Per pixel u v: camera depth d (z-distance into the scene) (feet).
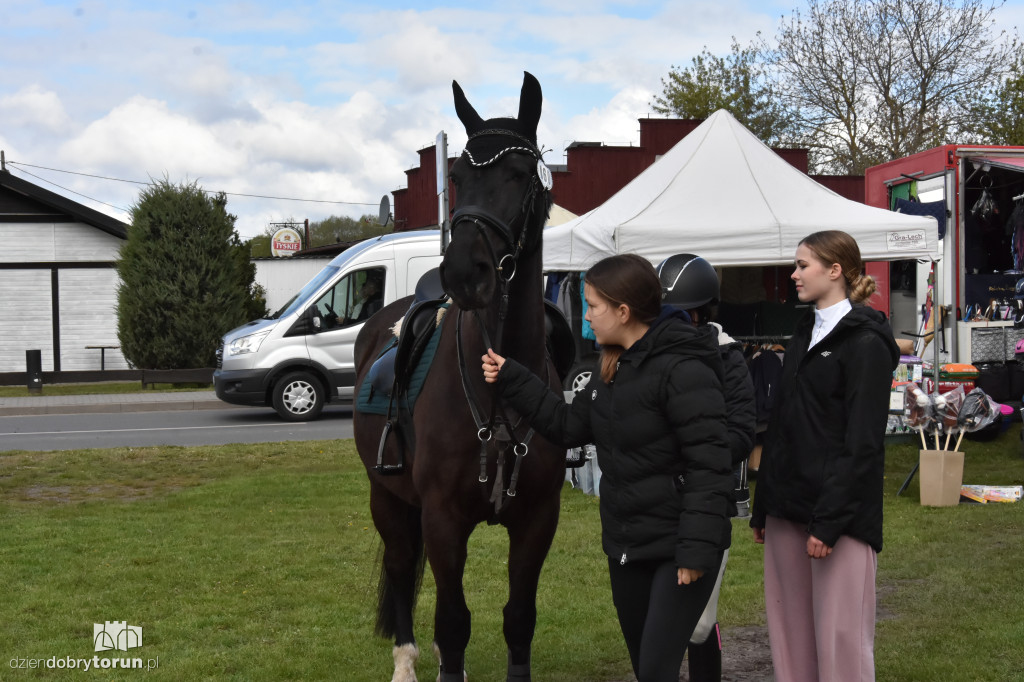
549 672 13.10
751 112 111.34
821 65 95.66
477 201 10.09
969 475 26.91
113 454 33.17
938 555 18.19
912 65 94.02
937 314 29.32
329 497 25.61
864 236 27.53
